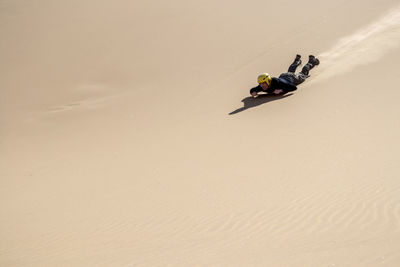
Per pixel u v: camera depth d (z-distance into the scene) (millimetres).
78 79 16406
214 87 12516
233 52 14586
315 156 6230
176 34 17594
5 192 8430
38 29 21094
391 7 13562
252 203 5234
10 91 16562
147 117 11914
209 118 10055
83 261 4566
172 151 8398
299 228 4375
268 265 3746
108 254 4621
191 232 4809
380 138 6223
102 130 12008
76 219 6000
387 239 3760
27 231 5898
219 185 6062
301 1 17094
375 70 9469
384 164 5383
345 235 4016
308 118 8008
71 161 9805
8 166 10609
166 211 5574
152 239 4812
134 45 17719
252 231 4531
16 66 18250
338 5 15352
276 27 15289
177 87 13602
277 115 8719
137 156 8727
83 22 20984
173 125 10430
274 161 6457
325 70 10688
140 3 21969
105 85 15586
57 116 14336
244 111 9758
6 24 22156
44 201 7266
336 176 5410
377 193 4703
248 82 11953
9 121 14648
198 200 5715
